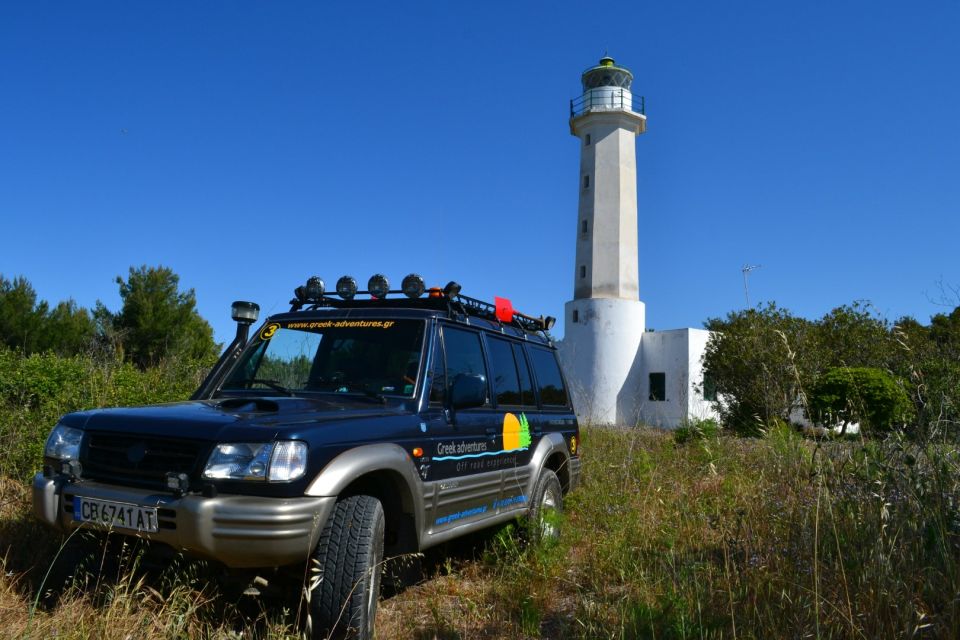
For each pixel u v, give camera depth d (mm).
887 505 3615
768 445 5926
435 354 4727
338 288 5391
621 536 5379
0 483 5707
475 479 4793
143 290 26594
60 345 25031
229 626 3615
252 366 5020
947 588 3332
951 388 4160
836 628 3316
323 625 3463
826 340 22219
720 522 4805
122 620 3385
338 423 3740
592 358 33000
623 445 10188
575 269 34875
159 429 3553
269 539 3244
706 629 3525
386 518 4121
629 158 34969
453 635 3955
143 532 3359
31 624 3293
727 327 24516
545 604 4516
